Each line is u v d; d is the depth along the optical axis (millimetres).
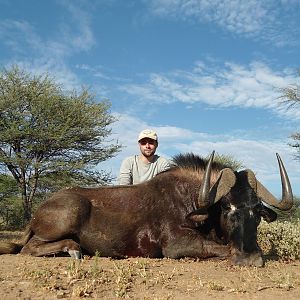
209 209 2527
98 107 8992
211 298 1628
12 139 8359
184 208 2598
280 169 2432
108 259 2475
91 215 2592
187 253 2479
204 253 2447
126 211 2605
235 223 2305
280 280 1848
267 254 2852
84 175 9086
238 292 1700
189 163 2730
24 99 8492
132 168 3113
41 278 1837
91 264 2207
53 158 9055
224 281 1874
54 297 1608
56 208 2557
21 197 8844
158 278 1889
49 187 8961
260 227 3289
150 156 3115
